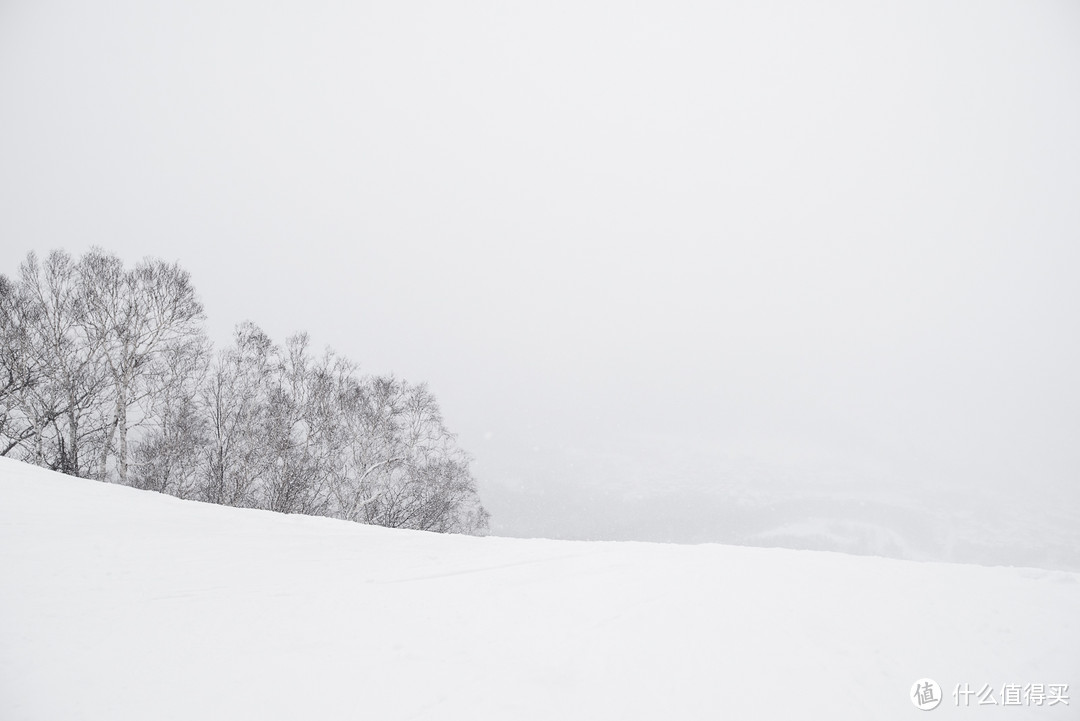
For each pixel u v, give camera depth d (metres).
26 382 19.31
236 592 6.87
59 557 7.75
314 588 7.16
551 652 5.40
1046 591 7.11
